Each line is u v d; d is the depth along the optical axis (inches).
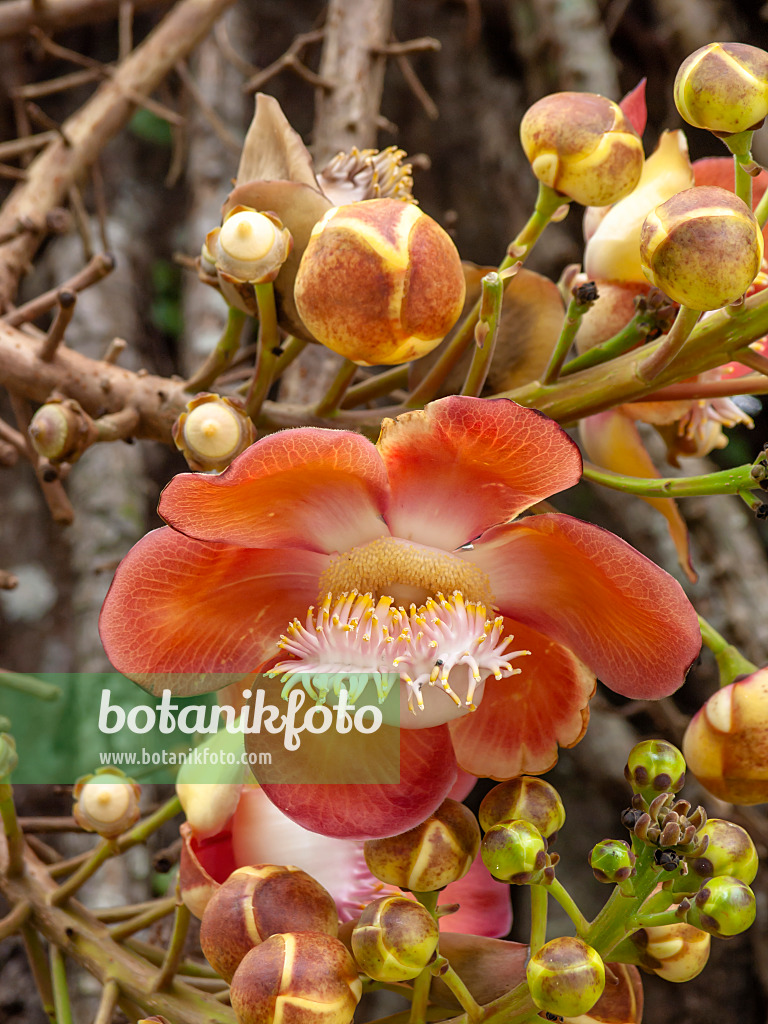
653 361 18.5
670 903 16.6
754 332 18.3
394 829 17.1
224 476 16.4
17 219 25.5
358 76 27.0
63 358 21.9
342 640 17.2
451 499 17.4
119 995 19.6
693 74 17.5
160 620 17.5
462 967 17.9
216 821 18.1
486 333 18.1
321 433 16.5
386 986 17.9
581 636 17.6
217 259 18.8
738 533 33.2
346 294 17.7
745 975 32.8
